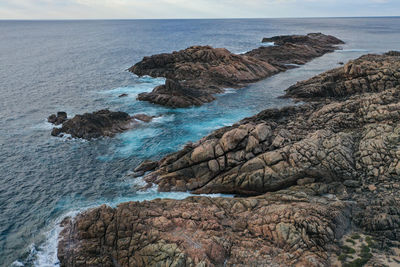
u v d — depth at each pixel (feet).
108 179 115.55
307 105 157.99
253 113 180.45
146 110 187.21
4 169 122.42
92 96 216.95
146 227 75.61
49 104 199.31
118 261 72.18
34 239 85.76
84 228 81.10
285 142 107.24
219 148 106.73
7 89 232.32
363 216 74.28
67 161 128.98
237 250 67.36
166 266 64.95
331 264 60.95
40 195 106.32
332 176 93.61
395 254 62.39
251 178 98.02
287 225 70.64
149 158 130.93
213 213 81.10
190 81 238.48
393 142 97.19
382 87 165.37
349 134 108.47
